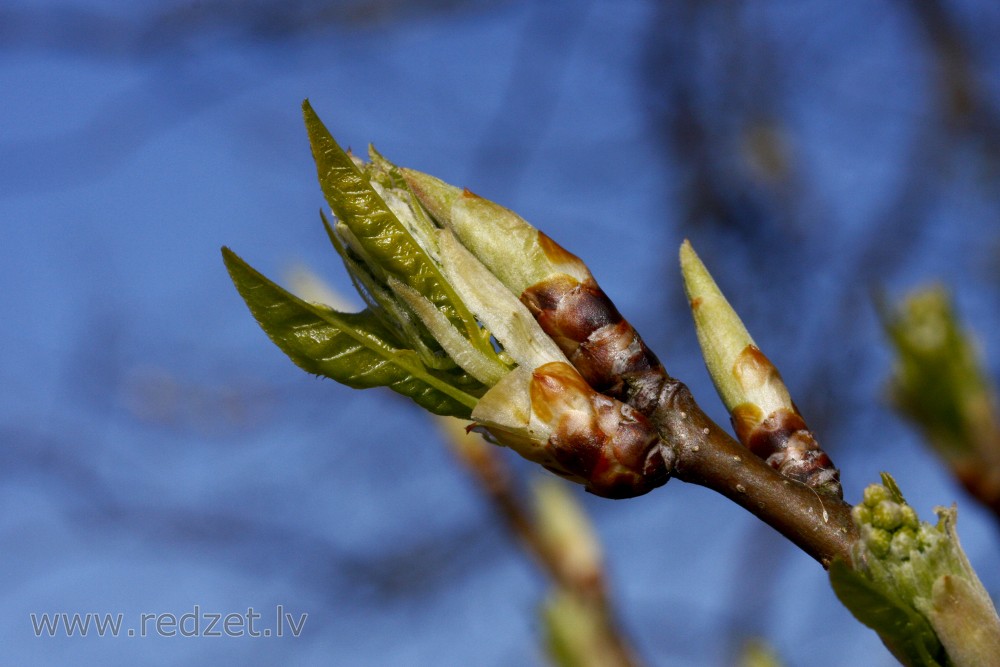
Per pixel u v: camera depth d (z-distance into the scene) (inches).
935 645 6.1
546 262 6.5
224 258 6.4
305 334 6.5
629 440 6.4
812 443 6.6
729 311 6.7
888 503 6.2
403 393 6.5
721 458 6.4
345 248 6.6
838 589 6.1
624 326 6.5
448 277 6.5
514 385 6.4
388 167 6.6
